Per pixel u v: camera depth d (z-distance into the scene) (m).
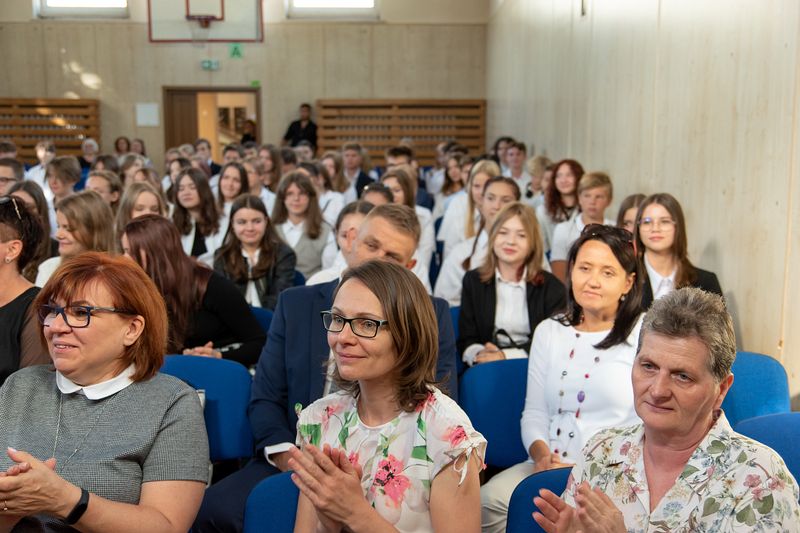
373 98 13.98
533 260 3.57
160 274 3.10
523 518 1.87
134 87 13.86
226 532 2.37
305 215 5.64
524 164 9.99
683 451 1.60
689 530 1.53
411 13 13.84
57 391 1.98
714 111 4.20
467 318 3.63
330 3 13.88
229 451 2.63
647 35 5.34
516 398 2.75
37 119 13.75
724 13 4.06
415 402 1.71
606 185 5.05
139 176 6.48
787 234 3.36
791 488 1.49
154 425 1.92
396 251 2.58
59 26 13.69
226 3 13.75
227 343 3.30
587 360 2.54
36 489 1.64
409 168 6.11
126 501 1.88
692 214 4.52
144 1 13.70
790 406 2.98
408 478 1.67
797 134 3.27
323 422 1.79
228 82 13.95
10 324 2.48
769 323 3.53
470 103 13.88
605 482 1.68
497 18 12.63
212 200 5.67
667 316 1.57
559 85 8.19
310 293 2.71
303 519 1.76
